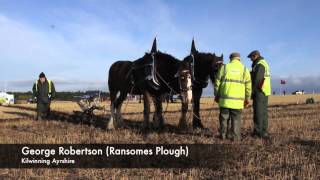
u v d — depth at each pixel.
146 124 15.48
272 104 38.09
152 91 15.45
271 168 9.47
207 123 17.97
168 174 9.24
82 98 20.09
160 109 15.63
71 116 23.11
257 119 13.50
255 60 13.66
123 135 14.49
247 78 12.66
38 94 21.48
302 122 17.91
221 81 12.78
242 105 12.71
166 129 15.77
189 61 14.94
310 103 38.78
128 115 24.08
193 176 9.05
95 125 18.36
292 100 48.84
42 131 16.36
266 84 13.41
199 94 15.77
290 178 8.62
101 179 9.05
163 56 15.02
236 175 8.98
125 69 16.61
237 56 12.80
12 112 27.81
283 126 16.52
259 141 12.56
